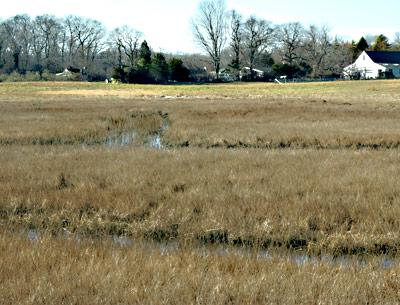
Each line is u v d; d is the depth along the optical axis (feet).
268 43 441.27
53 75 418.10
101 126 93.86
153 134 91.56
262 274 24.76
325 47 442.50
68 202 39.68
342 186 44.16
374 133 80.43
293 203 38.75
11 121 102.32
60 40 499.10
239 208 37.50
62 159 59.62
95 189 43.75
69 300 21.94
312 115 113.09
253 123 97.35
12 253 27.20
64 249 28.53
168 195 41.63
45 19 493.36
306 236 32.94
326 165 54.70
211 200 39.99
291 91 256.52
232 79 410.52
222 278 24.32
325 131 83.87
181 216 36.52
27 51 486.38
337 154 62.69
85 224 35.88
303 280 24.12
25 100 185.78
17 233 33.65
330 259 29.71
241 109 127.03
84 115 115.55
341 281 24.06
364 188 43.34
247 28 435.53
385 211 36.32
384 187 43.55
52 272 24.81
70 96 221.46
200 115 114.32
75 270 25.05
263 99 181.98
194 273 24.99
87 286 23.20
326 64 436.76
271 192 42.22
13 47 470.39
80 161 57.88
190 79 389.80
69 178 48.65
